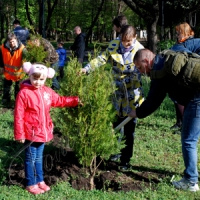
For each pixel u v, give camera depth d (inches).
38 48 306.3
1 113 309.9
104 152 165.9
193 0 751.1
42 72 154.3
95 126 160.7
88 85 161.9
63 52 491.5
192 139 161.5
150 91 158.9
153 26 679.1
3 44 330.0
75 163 194.9
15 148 221.9
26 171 162.1
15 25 432.1
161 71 152.1
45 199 155.1
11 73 330.3
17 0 1462.8
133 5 679.7
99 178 179.6
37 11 1486.2
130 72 180.7
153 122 292.5
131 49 179.5
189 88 153.8
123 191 164.2
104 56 180.2
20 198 155.4
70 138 166.1
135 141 241.4
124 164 189.6
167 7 842.8
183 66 148.9
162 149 228.1
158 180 178.9
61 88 171.8
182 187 166.7
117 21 189.2
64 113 166.1
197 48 200.2
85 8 1621.6
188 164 163.6
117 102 184.5
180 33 205.9
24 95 155.0
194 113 157.0
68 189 164.2
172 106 344.5
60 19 1628.9
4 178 174.2
